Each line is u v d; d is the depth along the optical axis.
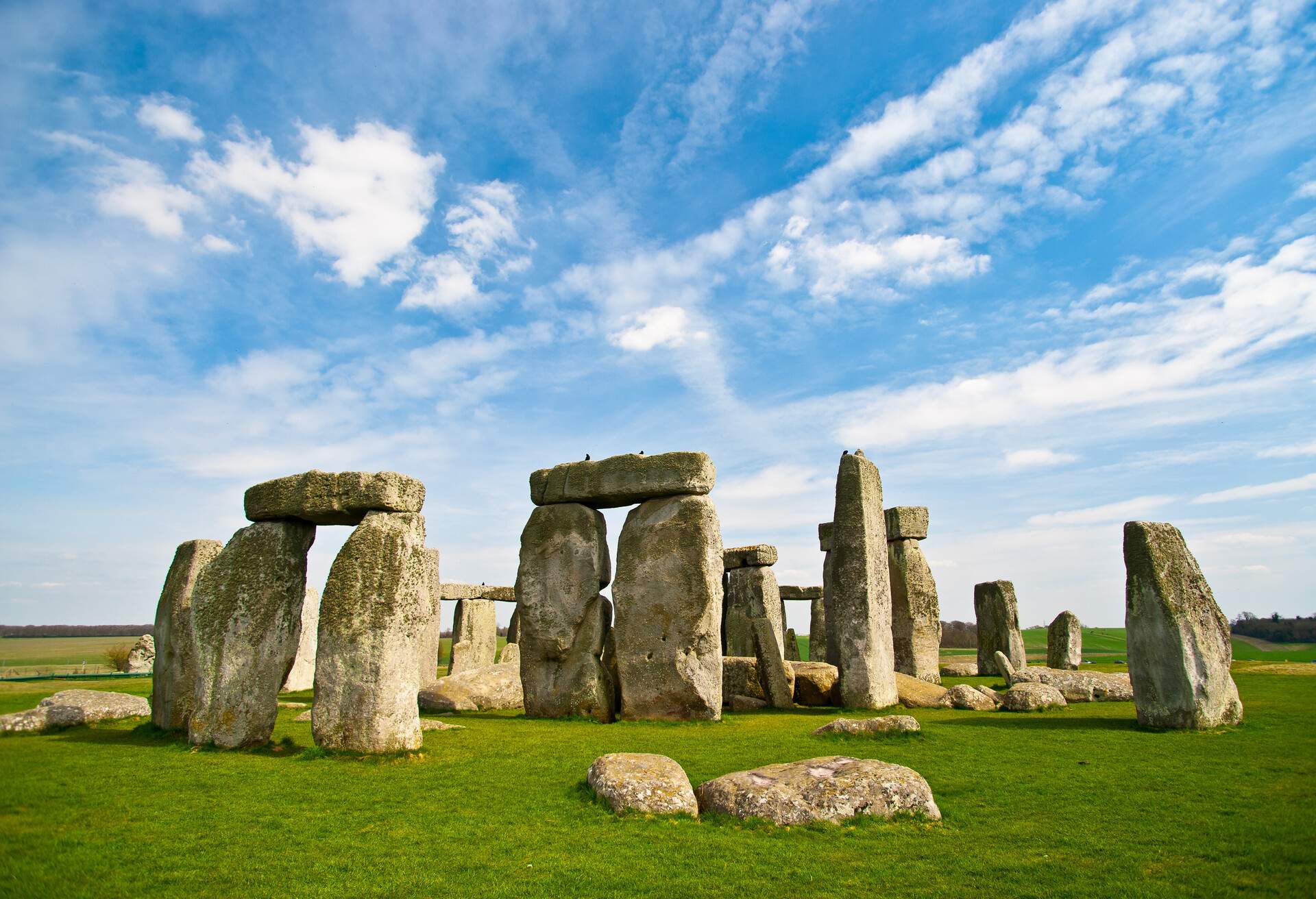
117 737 11.32
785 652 28.84
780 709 15.98
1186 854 6.02
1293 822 6.67
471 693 16.80
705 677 13.80
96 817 6.97
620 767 7.75
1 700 15.16
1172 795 7.67
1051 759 9.40
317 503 10.42
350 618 9.84
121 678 23.28
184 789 7.98
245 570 10.65
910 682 16.95
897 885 5.53
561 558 15.45
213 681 10.30
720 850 6.23
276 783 8.29
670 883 5.57
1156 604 11.58
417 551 10.26
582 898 5.34
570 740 11.25
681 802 7.24
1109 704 15.57
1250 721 11.70
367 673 9.72
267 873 5.74
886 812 6.96
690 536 14.43
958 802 7.51
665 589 14.41
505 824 6.92
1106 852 6.12
